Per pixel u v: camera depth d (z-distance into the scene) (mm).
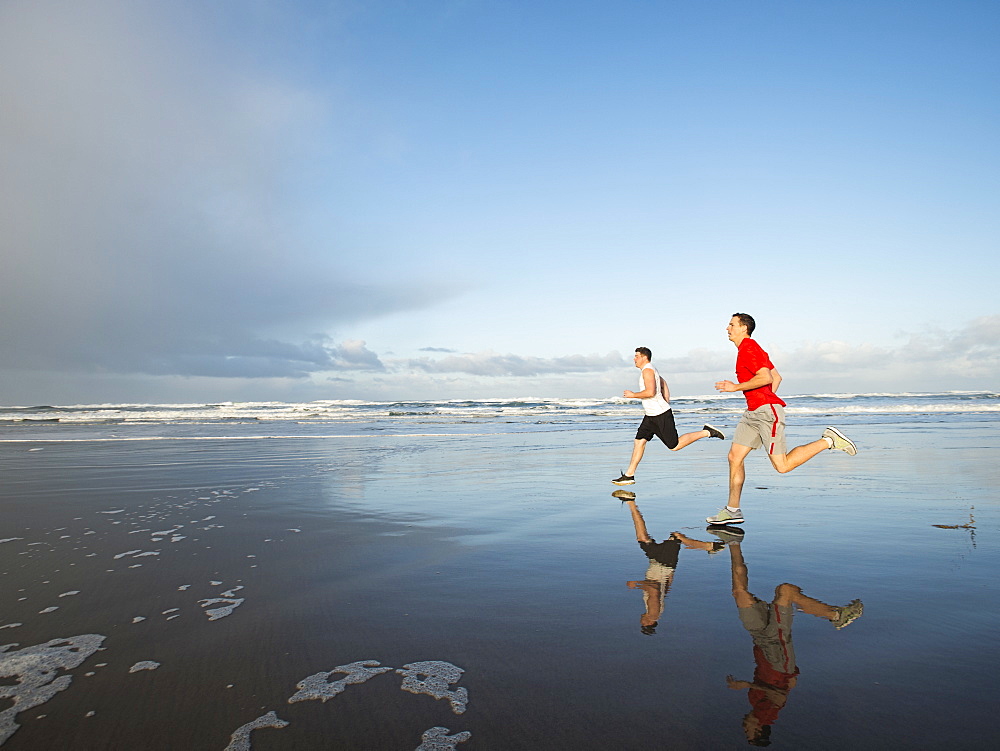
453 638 2750
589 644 2664
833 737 1895
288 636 2793
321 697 2205
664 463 10227
